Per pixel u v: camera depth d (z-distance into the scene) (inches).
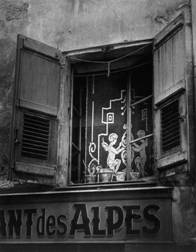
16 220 250.5
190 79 221.8
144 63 267.0
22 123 249.1
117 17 266.8
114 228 232.1
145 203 229.1
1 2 293.1
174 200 224.1
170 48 237.1
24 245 247.3
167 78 237.1
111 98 275.6
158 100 241.8
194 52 228.7
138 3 264.7
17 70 250.1
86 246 235.3
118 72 276.2
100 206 236.8
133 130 266.5
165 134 235.8
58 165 257.8
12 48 283.3
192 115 218.7
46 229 243.6
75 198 241.6
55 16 279.3
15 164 242.1
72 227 239.1
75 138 275.4
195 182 217.6
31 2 286.8
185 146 217.9
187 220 218.5
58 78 266.4
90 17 272.2
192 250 215.3
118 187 245.0
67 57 271.7
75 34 272.4
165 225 223.3
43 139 254.8
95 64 275.1
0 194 256.5
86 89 281.0
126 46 261.4
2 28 288.8
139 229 227.8
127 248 227.5
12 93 275.7
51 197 245.8
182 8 241.1
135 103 268.8
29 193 250.1
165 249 221.1
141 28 260.4
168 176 227.9
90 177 267.6
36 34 280.5
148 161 258.1
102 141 272.2
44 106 257.3
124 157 266.5
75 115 277.9
